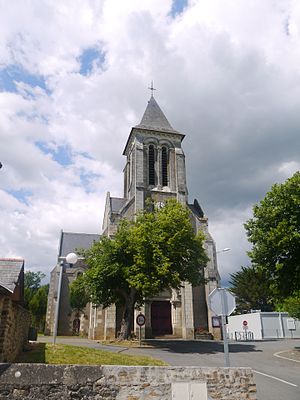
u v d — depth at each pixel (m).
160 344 21.84
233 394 6.94
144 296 22.38
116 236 23.14
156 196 35.31
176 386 6.68
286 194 18.61
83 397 6.26
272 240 18.08
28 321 14.52
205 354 17.23
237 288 53.19
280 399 8.73
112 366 6.60
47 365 6.38
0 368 6.21
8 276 10.52
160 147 37.84
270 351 18.88
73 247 47.00
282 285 18.81
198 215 36.53
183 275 21.92
